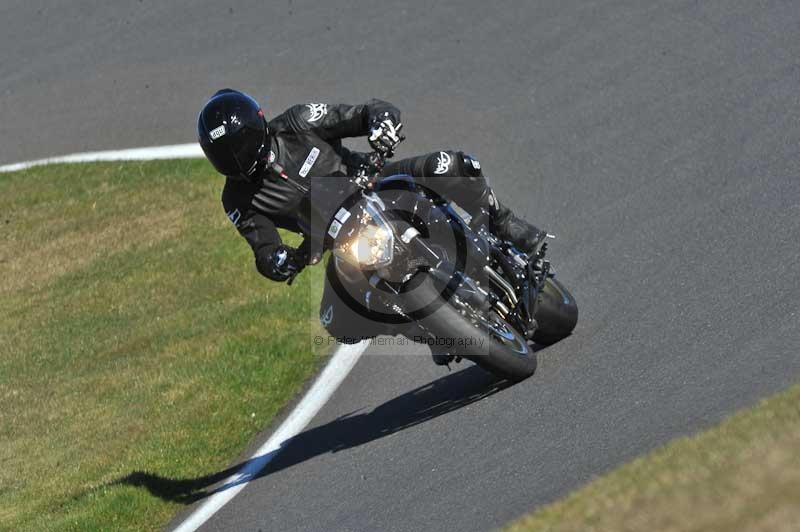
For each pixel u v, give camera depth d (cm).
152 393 3070
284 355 3084
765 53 3853
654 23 4300
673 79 3894
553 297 2566
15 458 2947
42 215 4431
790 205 2881
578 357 2484
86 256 4044
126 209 4291
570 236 3180
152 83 5159
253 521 2312
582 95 4006
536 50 4394
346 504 2225
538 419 2258
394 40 4794
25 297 3884
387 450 2392
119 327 3519
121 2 5950
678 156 3406
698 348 2328
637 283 2767
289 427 2720
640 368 2330
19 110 5338
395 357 2880
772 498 1497
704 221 2964
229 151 2244
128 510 2511
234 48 5169
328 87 4616
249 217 2380
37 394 3266
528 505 1911
